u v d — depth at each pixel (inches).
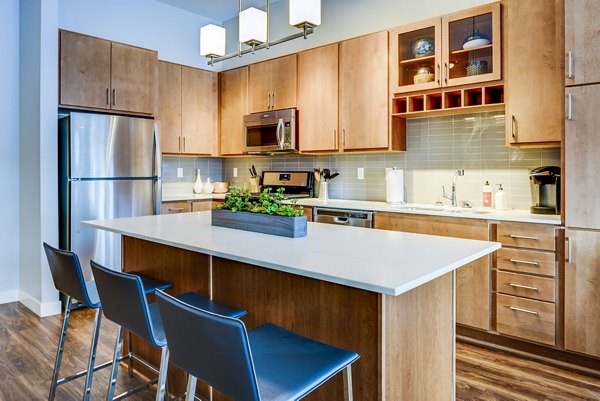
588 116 92.3
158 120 159.6
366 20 154.8
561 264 97.0
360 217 133.3
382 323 52.7
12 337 112.1
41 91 127.9
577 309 94.4
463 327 114.5
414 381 59.3
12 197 143.6
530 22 107.7
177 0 179.6
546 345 100.0
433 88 126.6
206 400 78.3
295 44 176.7
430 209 128.7
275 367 47.9
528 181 122.6
